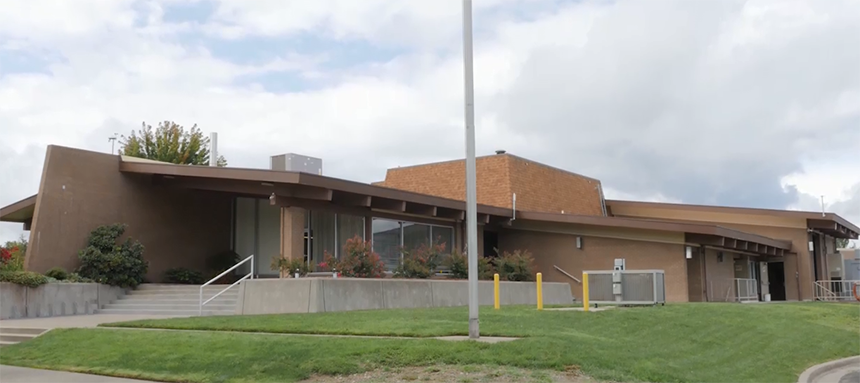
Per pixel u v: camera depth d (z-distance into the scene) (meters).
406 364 10.37
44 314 18.83
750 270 35.94
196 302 19.92
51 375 11.16
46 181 20.67
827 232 40.09
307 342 11.59
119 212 22.58
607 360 11.09
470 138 12.22
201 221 25.06
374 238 25.11
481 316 15.23
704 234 27.06
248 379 10.06
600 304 19.47
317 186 20.91
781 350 15.84
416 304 20.27
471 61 12.33
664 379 10.65
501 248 30.80
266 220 25.56
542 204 32.28
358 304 18.14
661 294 19.25
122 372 10.95
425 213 25.53
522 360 10.61
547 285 25.34
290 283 17.41
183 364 10.97
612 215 38.03
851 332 19.72
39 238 20.25
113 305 20.70
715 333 16.08
